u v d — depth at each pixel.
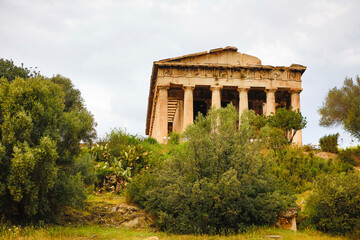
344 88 46.50
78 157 23.67
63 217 21.86
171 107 69.25
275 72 54.00
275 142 31.77
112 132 35.19
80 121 22.81
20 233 18.50
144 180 24.47
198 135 24.84
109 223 22.41
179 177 22.53
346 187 22.47
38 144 20.66
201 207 21.95
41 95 21.67
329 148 44.97
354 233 21.14
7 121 19.50
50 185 19.38
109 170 28.41
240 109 52.25
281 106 58.72
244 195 22.70
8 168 19.12
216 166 23.00
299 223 23.66
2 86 21.09
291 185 28.09
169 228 21.91
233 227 22.50
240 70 53.31
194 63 52.88
